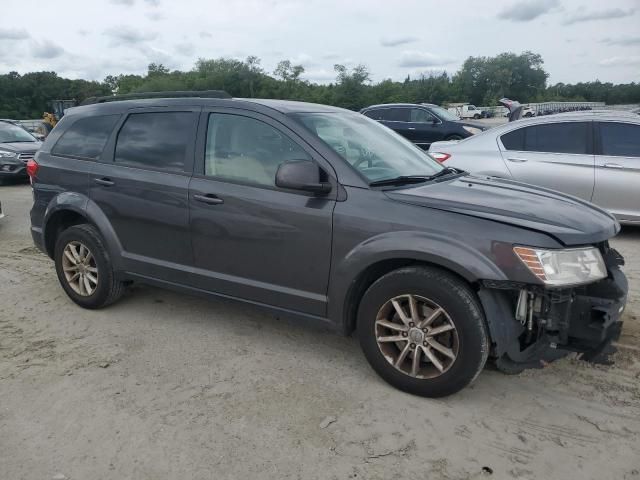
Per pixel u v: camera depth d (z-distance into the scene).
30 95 89.69
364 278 3.31
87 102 4.87
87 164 4.43
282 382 3.39
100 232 4.32
